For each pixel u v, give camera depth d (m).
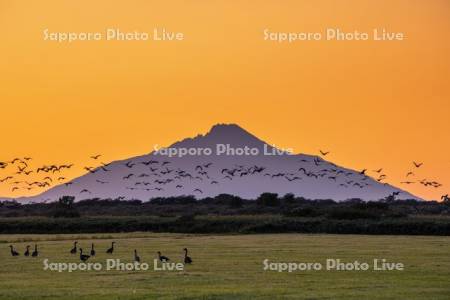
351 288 56.62
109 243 104.38
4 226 142.00
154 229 142.50
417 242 106.44
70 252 86.94
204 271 67.19
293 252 86.56
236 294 53.59
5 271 68.56
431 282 60.12
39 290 56.16
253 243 103.56
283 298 51.81
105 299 51.78
